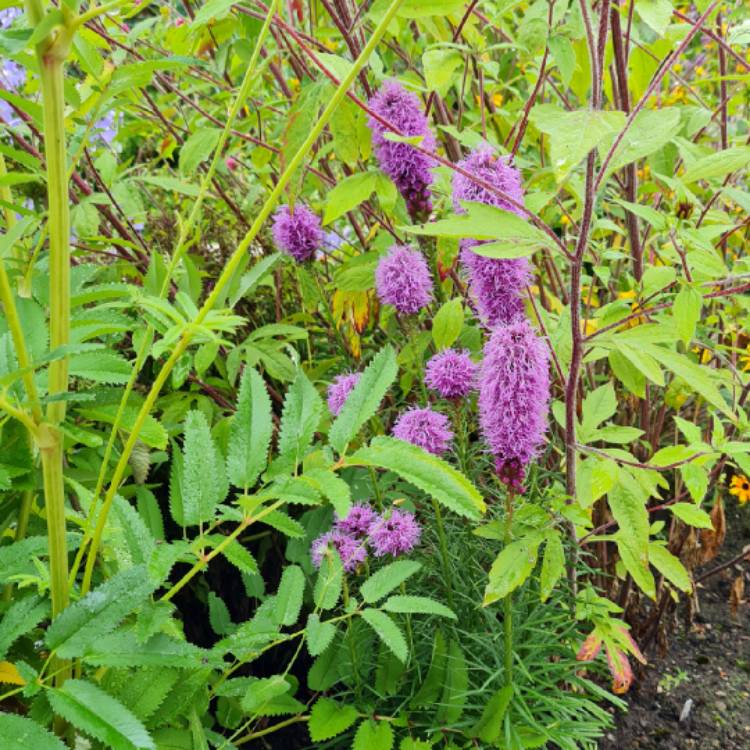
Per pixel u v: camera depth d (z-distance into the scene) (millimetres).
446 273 616
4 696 288
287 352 711
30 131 608
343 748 585
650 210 514
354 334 654
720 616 773
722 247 731
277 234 609
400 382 656
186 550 331
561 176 378
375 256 626
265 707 501
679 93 829
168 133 740
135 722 274
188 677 369
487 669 531
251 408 355
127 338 661
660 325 496
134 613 386
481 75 616
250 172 818
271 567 719
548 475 584
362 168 620
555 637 568
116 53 465
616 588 731
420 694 530
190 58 329
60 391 302
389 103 514
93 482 492
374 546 510
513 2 550
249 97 692
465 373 503
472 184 485
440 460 330
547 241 450
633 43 620
